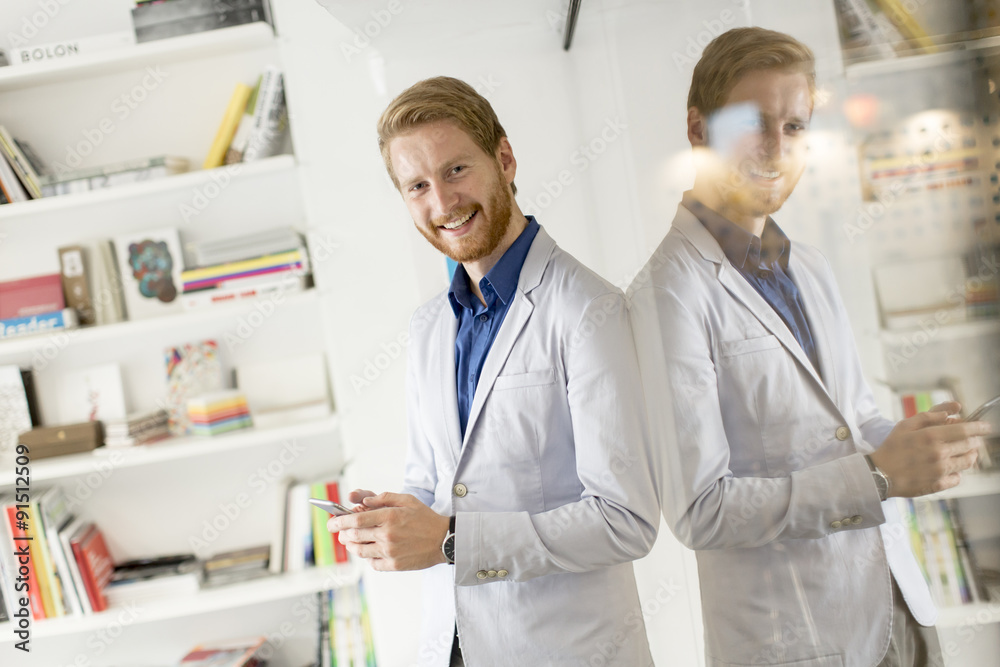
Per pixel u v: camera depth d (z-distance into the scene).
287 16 1.97
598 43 1.09
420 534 1.04
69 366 2.21
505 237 1.16
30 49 2.00
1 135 2.01
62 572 2.01
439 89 1.15
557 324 1.08
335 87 1.98
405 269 2.02
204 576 2.09
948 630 0.40
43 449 2.04
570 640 1.04
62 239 2.21
